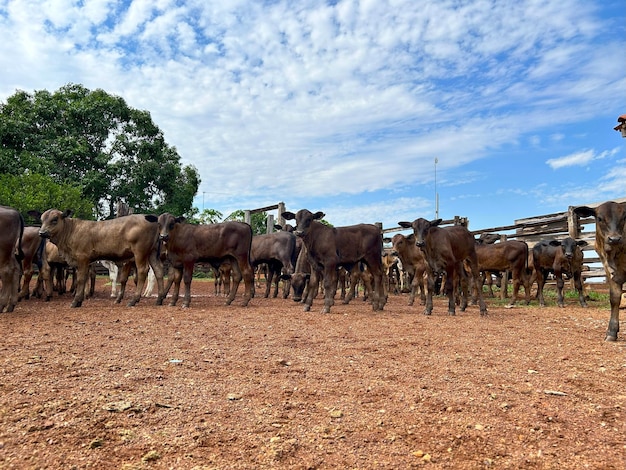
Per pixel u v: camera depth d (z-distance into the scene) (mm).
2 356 5121
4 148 27562
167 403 3688
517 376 4617
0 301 8617
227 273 15656
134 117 32344
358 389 4168
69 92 32469
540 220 17016
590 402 3799
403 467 2703
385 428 3268
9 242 8539
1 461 2674
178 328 7469
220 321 8398
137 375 4461
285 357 5441
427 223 9953
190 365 4938
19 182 21312
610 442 3008
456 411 3602
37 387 3992
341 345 6234
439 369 4906
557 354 5668
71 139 28828
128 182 31359
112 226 10727
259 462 2748
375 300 10898
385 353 5723
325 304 10242
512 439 3074
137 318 8594
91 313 9250
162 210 32375
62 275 14203
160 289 11367
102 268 20750
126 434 3090
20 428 3121
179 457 2791
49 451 2816
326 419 3428
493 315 10070
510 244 13102
